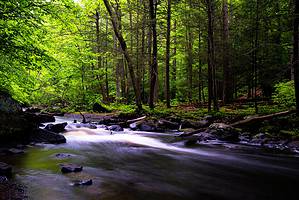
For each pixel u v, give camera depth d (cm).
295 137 1145
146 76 3628
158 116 1806
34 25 962
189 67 2836
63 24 1153
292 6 1579
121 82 3541
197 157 938
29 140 1019
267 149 1086
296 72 1312
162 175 718
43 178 629
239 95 3064
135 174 713
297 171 800
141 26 1973
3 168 639
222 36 2236
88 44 2459
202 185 653
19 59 942
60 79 2259
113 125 1530
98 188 589
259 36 1961
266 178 727
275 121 1353
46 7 990
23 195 527
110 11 1980
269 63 2031
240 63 2209
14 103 1078
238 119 1500
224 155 976
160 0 2036
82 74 2373
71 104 2653
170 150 1042
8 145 937
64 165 716
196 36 2898
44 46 1148
